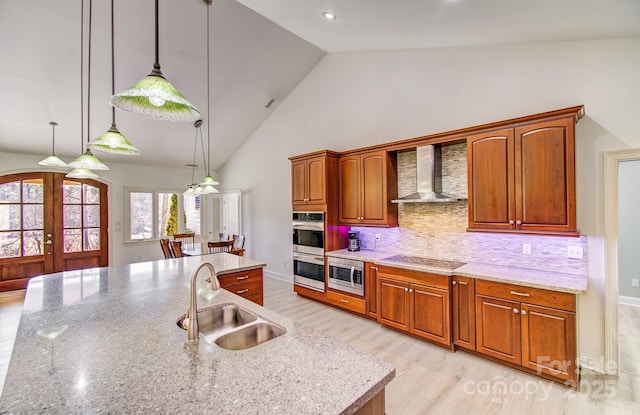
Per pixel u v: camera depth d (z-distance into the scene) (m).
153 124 5.37
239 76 4.87
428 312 3.02
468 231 2.98
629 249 4.14
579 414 2.04
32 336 1.43
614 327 2.49
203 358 1.22
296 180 4.68
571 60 2.68
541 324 2.39
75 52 3.65
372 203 3.89
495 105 3.12
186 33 3.87
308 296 4.48
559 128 2.46
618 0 1.80
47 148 5.20
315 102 5.12
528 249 2.92
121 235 6.25
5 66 3.61
